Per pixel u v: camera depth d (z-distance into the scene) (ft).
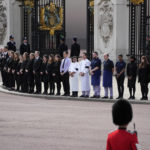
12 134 128.77
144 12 302.25
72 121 148.46
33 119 153.38
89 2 336.29
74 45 325.21
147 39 303.27
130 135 52.54
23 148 111.65
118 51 313.12
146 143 116.98
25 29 378.94
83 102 201.67
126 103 53.72
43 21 369.91
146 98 201.36
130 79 204.23
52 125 141.69
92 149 109.81
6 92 247.50
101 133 128.67
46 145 114.32
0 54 305.53
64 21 362.53
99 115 160.97
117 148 52.26
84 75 215.10
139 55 304.30
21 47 339.98
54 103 197.36
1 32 391.86
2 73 276.21
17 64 248.52
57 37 366.22
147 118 153.79
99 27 324.39
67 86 222.89
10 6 384.47
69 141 118.83
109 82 207.92
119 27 313.32
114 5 312.91
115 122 53.57
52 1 369.50
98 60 212.64
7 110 175.42
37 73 233.14
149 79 200.44
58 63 224.94
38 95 226.17
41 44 371.56
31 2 369.71
